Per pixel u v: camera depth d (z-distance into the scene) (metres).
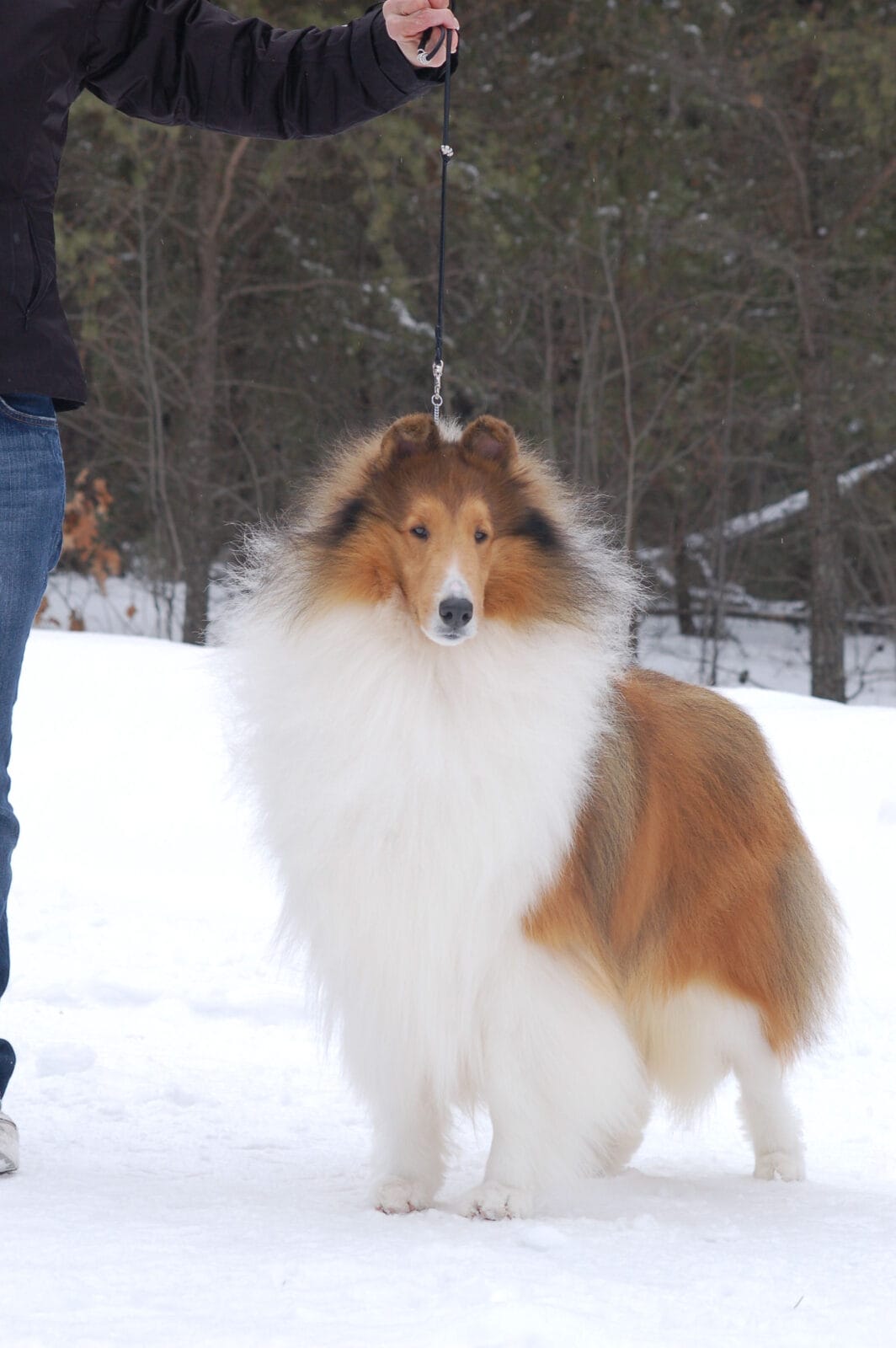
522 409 23.20
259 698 4.53
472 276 23.42
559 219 23.03
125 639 14.30
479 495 4.36
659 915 4.96
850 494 25.17
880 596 28.23
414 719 4.25
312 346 24.39
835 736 11.37
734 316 23.23
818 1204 4.62
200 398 21.64
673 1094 5.12
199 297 22.59
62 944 7.73
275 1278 3.38
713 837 5.06
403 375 24.62
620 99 22.47
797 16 21.58
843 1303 3.39
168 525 23.91
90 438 25.11
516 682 4.33
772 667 26.55
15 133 4.48
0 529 4.60
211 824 9.56
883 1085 6.42
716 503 25.20
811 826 9.58
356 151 19.34
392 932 4.31
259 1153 5.11
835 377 22.98
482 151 20.17
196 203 23.41
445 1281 3.42
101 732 11.02
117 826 9.45
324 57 5.05
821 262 21.91
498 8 21.91
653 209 22.30
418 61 5.05
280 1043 6.60
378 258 24.00
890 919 8.33
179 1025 6.76
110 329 22.84
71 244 19.17
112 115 18.30
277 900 8.49
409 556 4.30
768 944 5.11
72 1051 6.05
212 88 5.06
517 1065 4.38
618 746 4.84
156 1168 4.80
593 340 23.22
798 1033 5.21
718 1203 4.62
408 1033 4.42
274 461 25.06
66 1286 3.24
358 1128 5.48
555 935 4.41
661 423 24.08
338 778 4.28
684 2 22.17
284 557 4.57
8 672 4.70
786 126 21.86
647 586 6.16
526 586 4.42
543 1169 4.42
